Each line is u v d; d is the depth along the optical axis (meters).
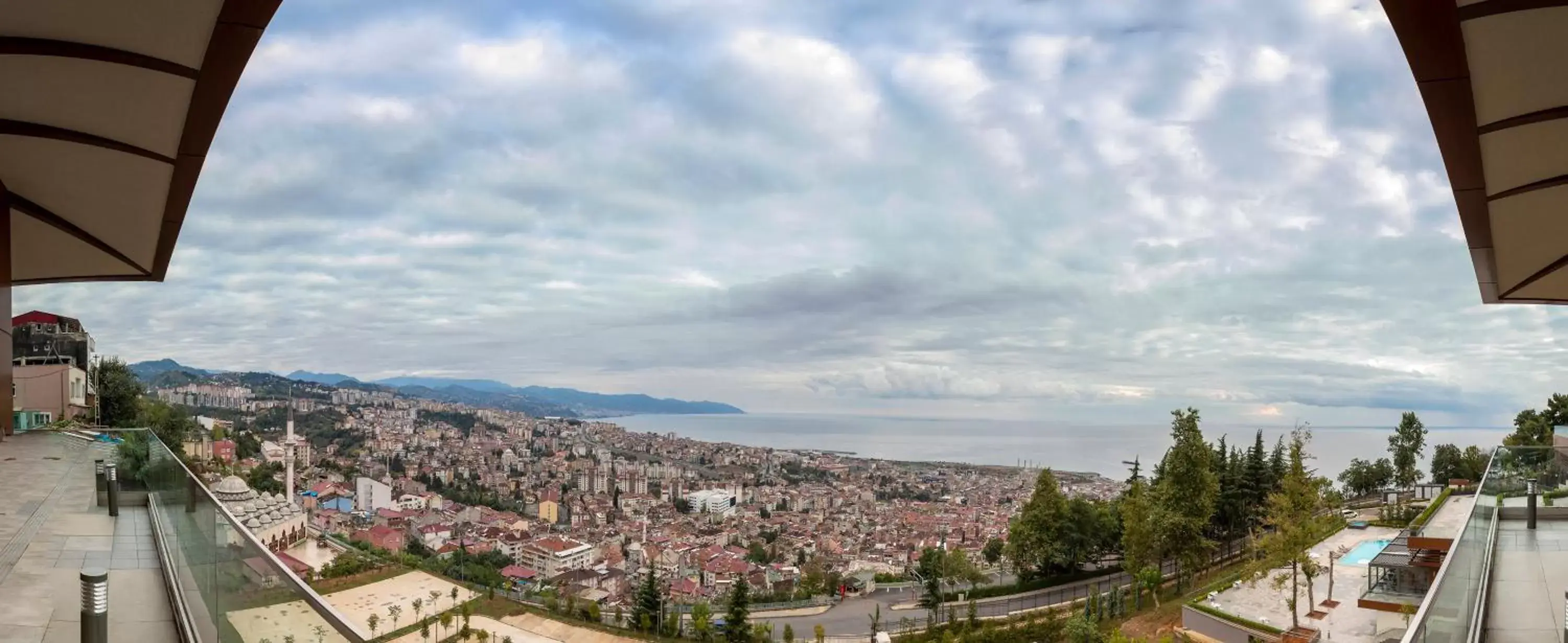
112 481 10.78
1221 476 45.34
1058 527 51.22
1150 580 36.78
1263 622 26.97
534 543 74.62
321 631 4.20
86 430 18.70
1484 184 11.14
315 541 55.03
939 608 47.88
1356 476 53.78
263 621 4.48
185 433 55.41
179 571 7.45
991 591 52.12
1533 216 12.10
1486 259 13.88
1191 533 36.91
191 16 10.50
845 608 57.88
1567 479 12.40
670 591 59.84
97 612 4.66
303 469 96.56
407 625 43.66
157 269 21.05
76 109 12.88
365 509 85.88
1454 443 51.59
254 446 89.19
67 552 8.73
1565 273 14.47
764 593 63.53
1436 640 4.88
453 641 42.22
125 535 9.63
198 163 14.97
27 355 42.03
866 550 81.19
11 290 19.09
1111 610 36.53
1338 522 39.72
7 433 19.58
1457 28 8.10
